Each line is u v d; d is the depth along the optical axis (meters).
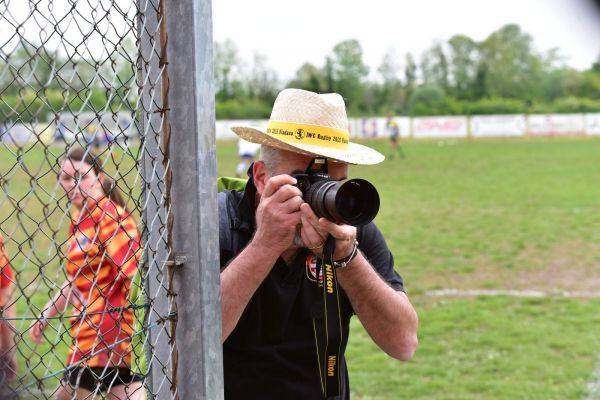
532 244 10.34
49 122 1.21
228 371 2.02
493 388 4.89
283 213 1.73
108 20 1.27
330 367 1.86
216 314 1.46
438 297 7.47
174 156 1.41
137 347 1.67
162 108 1.37
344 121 1.99
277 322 1.99
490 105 65.50
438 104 66.31
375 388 4.94
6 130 1.16
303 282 1.99
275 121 1.95
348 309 2.16
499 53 73.94
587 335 6.05
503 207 14.37
